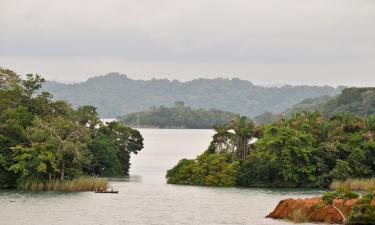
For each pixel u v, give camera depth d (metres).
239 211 147.38
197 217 137.00
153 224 127.19
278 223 125.31
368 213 115.75
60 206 152.88
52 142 192.38
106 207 152.50
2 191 186.38
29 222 127.62
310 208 126.38
